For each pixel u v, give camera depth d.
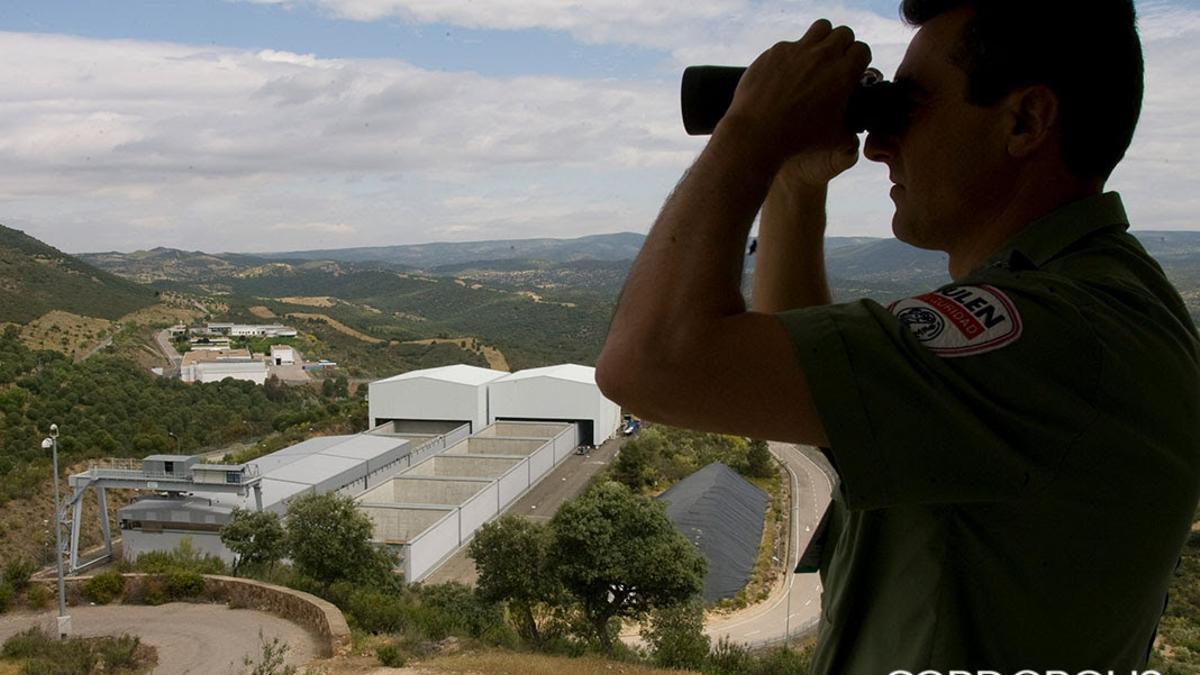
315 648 15.11
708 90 1.43
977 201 1.25
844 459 1.02
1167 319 1.12
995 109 1.19
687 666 15.76
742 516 34.50
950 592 1.09
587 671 13.80
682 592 17.67
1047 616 1.04
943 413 1.00
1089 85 1.14
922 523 1.14
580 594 17.86
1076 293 1.08
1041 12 1.13
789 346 1.06
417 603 18.77
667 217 1.22
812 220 1.75
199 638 16.06
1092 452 1.00
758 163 1.22
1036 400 1.00
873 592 1.24
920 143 1.27
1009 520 1.04
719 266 1.15
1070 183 1.22
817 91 1.26
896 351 1.03
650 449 44.44
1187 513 1.07
